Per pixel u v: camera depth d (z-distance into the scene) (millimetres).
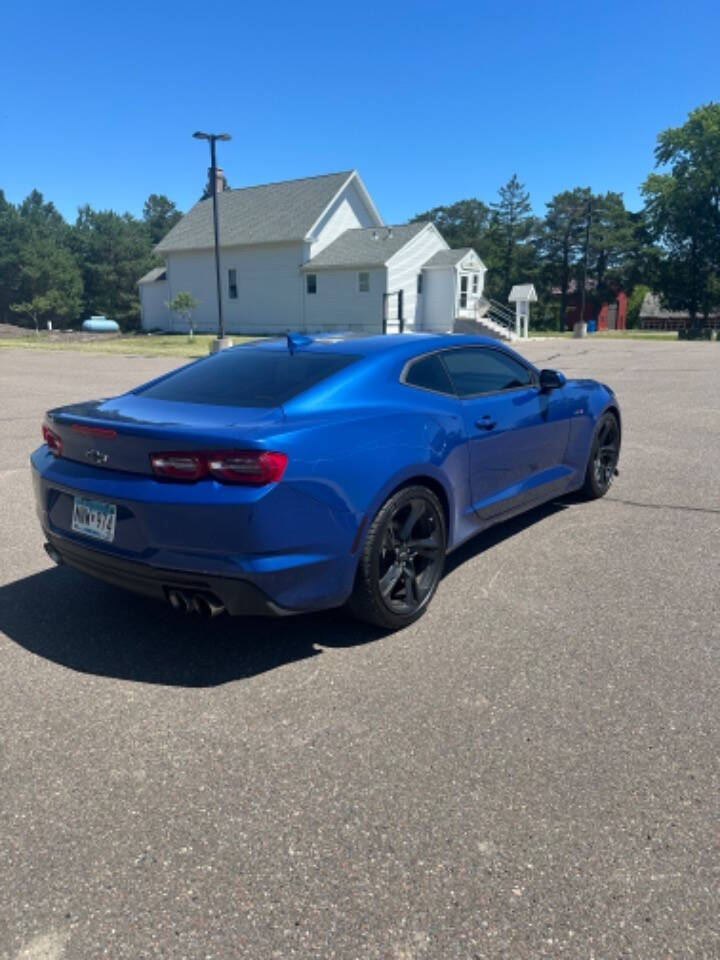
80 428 3211
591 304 65125
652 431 8680
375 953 1776
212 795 2367
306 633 3531
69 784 2430
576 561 4406
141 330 43375
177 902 1943
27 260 67438
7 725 2773
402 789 2381
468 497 4039
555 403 4918
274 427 2996
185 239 39000
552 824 2205
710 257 50312
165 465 2920
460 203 85000
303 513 2961
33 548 4805
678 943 1789
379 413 3441
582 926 1845
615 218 63844
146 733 2713
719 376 15273
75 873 2049
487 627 3551
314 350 3883
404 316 33500
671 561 4379
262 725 2756
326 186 35469
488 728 2711
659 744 2592
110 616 3740
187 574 2902
